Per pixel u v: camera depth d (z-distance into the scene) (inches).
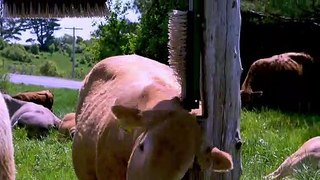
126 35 1000.9
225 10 172.2
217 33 172.1
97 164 203.3
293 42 668.7
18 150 404.5
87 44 1471.5
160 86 188.5
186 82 174.1
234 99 174.9
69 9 200.2
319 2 628.7
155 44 794.8
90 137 210.7
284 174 306.7
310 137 415.8
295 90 588.4
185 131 156.6
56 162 370.9
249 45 679.7
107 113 203.0
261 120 482.3
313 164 301.4
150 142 156.5
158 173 152.3
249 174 303.9
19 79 1614.2
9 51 2516.0
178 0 737.0
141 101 183.3
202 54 173.0
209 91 172.6
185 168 153.9
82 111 226.1
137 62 220.8
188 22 172.7
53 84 1514.5
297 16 642.2
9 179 167.6
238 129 177.0
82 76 1975.9
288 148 375.2
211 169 156.3
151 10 819.4
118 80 212.1
